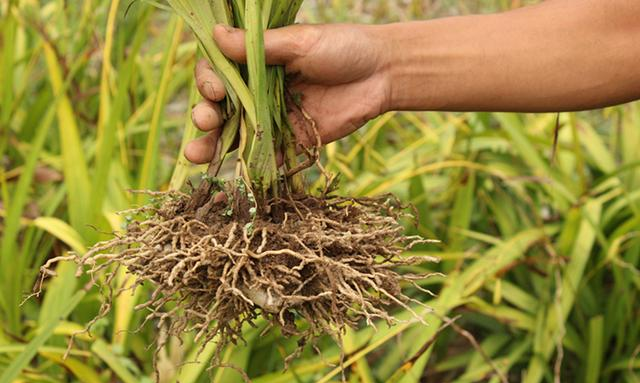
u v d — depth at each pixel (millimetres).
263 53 789
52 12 1716
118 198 1223
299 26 815
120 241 799
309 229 791
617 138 1449
